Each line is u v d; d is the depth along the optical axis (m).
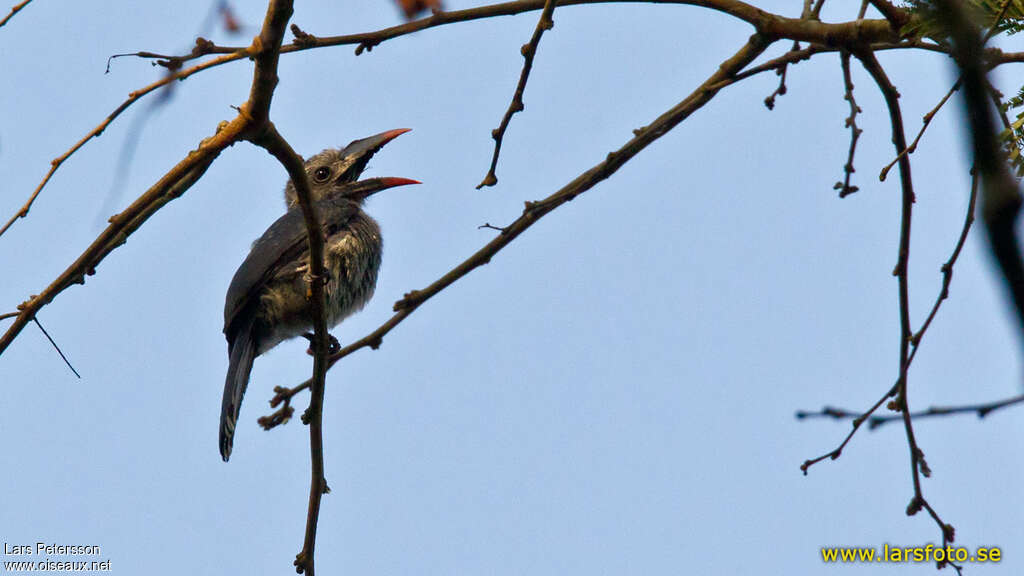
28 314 8.41
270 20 7.42
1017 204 2.95
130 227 8.23
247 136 8.08
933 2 3.20
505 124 8.26
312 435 9.79
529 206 9.95
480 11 9.41
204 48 7.73
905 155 8.83
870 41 8.69
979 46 3.11
